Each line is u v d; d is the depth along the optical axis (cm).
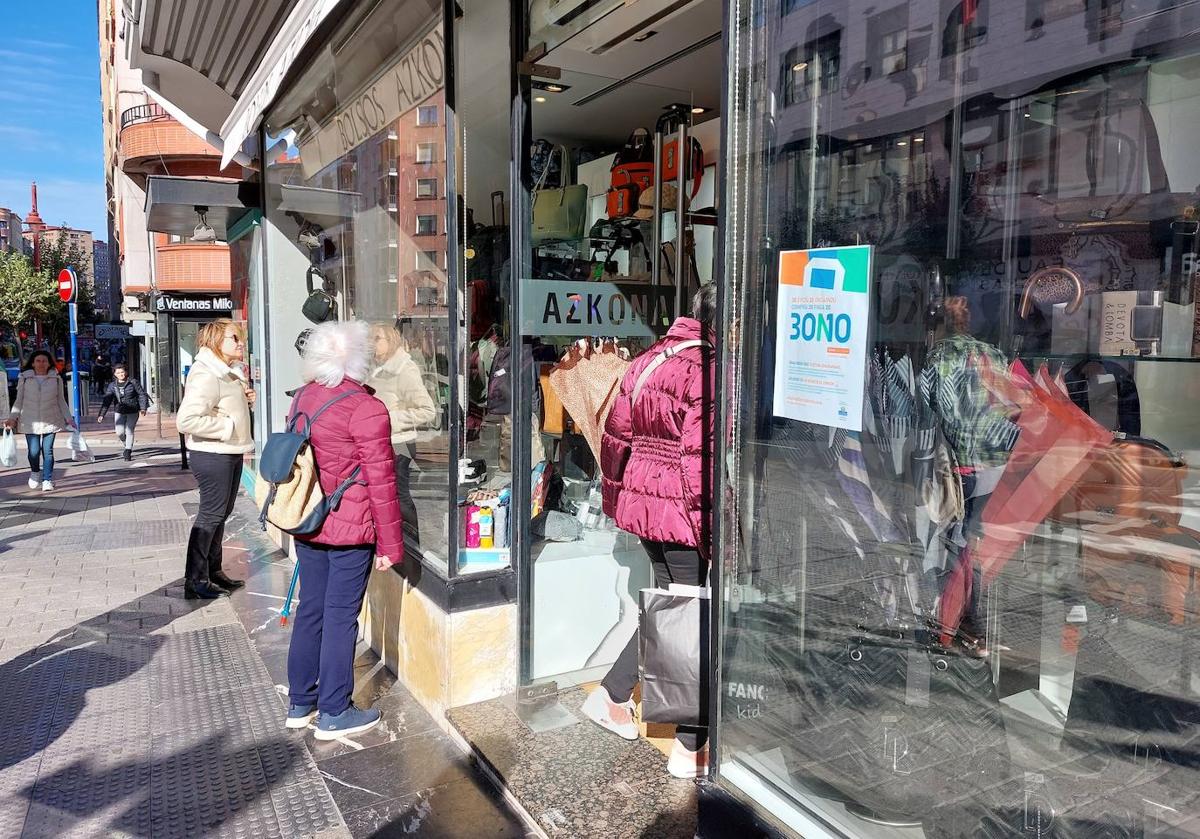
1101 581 143
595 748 310
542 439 368
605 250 382
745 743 205
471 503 355
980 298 160
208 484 524
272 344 667
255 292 737
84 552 660
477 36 345
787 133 194
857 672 185
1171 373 132
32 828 276
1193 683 131
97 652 438
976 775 164
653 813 268
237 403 531
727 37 199
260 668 416
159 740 338
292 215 609
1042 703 154
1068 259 146
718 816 202
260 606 512
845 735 188
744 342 205
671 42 350
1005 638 160
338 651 337
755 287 203
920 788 174
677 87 401
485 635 344
